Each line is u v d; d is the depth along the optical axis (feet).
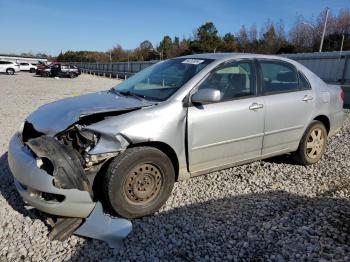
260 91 14.07
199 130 12.16
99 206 10.60
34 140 10.48
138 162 10.88
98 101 12.43
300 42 169.58
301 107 15.33
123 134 10.54
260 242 9.97
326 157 18.17
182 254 9.45
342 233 10.36
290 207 12.16
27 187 10.32
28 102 41.57
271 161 17.22
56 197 10.07
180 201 12.62
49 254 9.41
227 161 13.42
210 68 12.92
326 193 13.44
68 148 10.27
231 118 12.90
